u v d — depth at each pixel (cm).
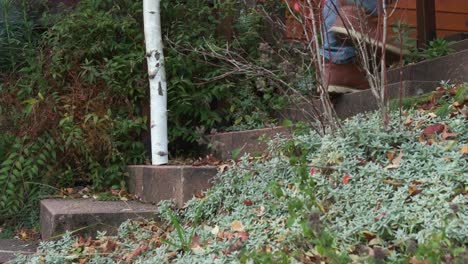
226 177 390
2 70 608
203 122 567
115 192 495
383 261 251
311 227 248
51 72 547
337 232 289
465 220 265
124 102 544
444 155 324
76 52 552
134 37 568
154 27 510
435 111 385
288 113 520
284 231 300
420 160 328
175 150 561
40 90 542
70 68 549
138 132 530
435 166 316
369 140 351
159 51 510
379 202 302
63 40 564
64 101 533
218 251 312
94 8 582
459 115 370
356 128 358
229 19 595
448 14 838
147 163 530
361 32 378
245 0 611
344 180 323
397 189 310
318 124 395
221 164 443
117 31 568
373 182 315
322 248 245
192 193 409
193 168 412
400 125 363
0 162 514
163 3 575
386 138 349
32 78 552
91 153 515
